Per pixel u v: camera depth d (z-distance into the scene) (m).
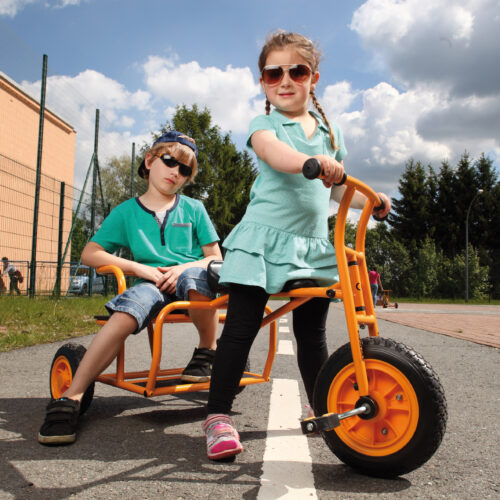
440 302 31.28
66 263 12.49
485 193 42.56
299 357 2.24
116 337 2.24
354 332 1.72
